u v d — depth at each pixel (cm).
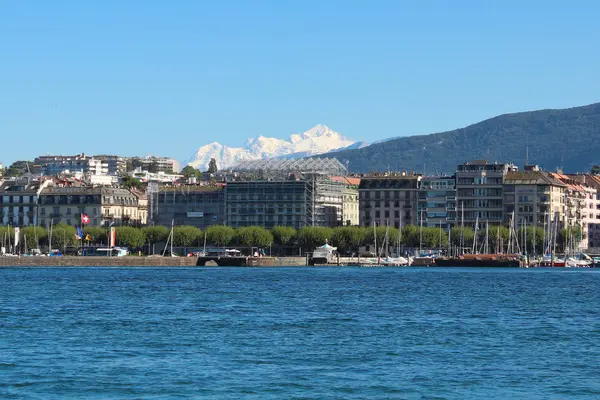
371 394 16000
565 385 16738
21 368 17900
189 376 17275
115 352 19762
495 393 16125
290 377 17238
